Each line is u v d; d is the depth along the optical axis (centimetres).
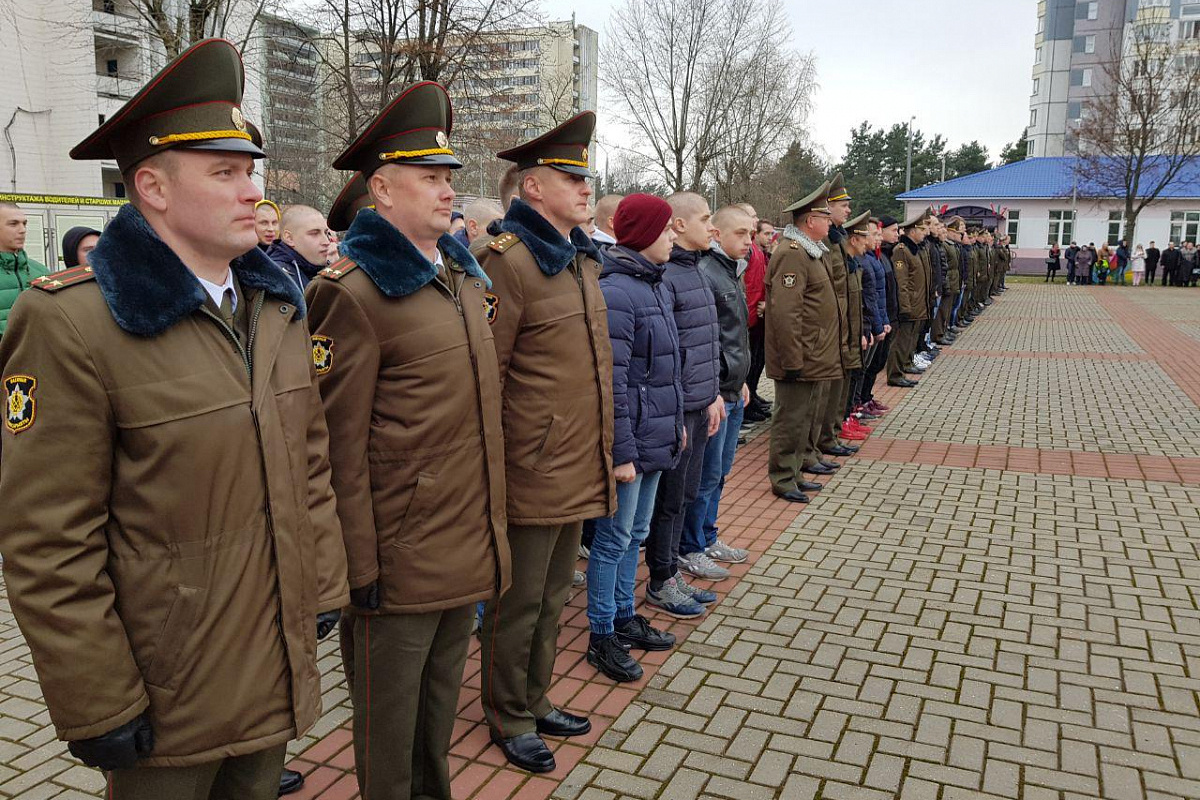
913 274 956
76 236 496
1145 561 496
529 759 300
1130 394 1019
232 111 175
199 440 171
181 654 172
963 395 1027
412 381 238
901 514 584
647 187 3397
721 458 475
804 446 627
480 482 252
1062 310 2188
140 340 166
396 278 233
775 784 293
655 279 360
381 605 244
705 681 363
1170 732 324
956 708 340
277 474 184
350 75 1395
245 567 178
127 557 169
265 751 193
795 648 392
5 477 159
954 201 4281
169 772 176
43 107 2362
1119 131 3778
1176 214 4038
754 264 825
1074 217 4125
